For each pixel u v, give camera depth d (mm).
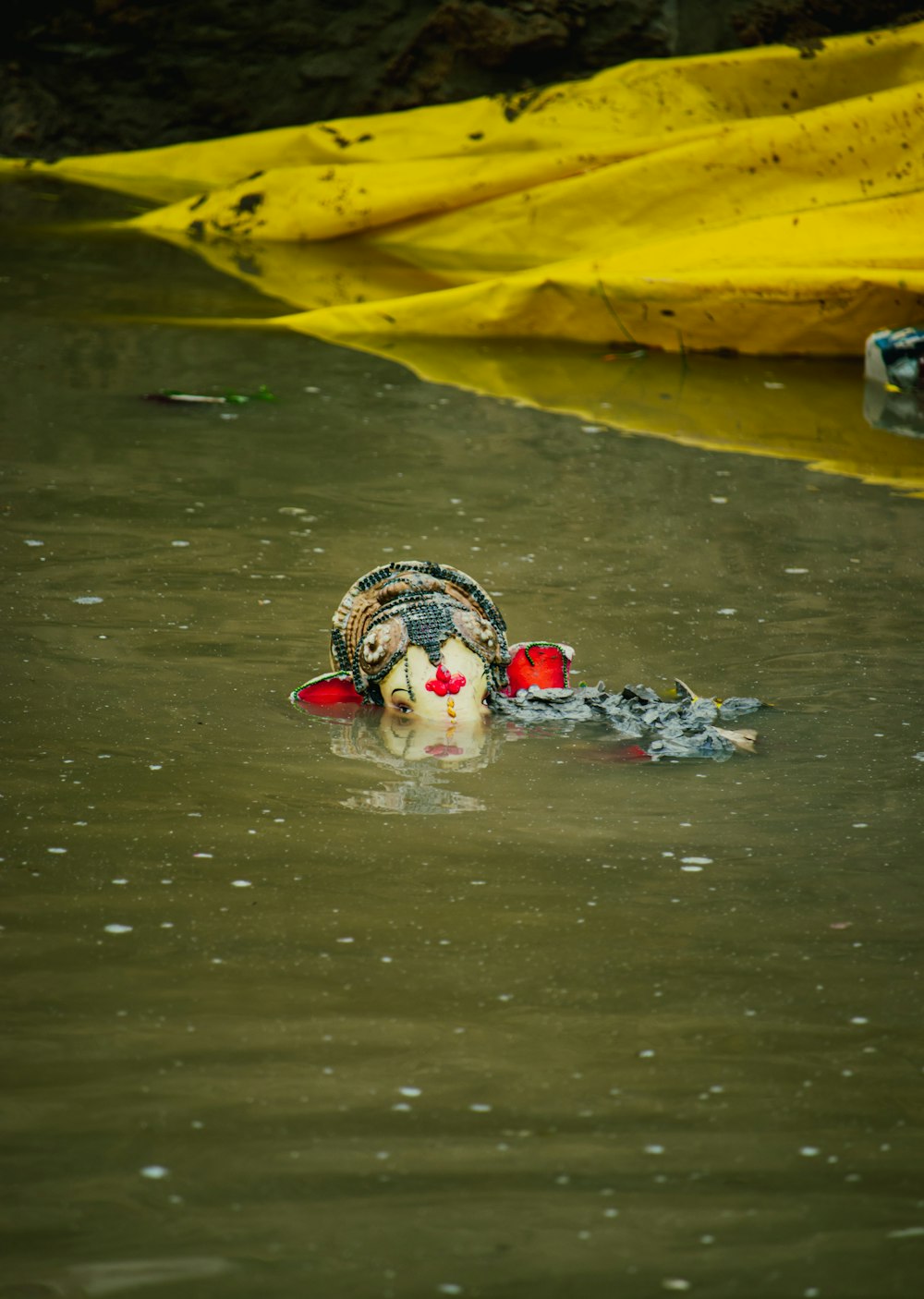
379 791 13852
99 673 16781
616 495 25172
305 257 47312
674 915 11375
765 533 23188
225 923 11086
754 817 13359
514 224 47969
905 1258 7465
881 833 13000
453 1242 7516
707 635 18641
